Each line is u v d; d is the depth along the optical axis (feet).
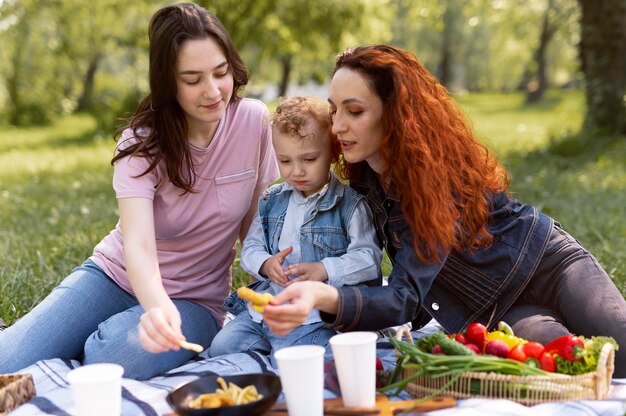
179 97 9.96
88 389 7.36
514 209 10.41
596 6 40.98
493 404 7.82
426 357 8.32
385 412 7.93
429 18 58.95
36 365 9.99
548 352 8.65
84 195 28.78
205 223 10.87
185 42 9.64
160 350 8.29
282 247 10.73
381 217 10.16
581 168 33.96
